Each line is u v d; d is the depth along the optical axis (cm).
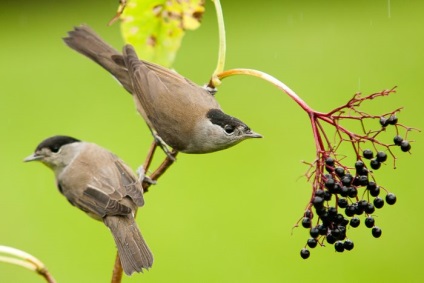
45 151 849
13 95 1706
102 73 1756
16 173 1527
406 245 1383
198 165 1492
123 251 769
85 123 1609
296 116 1611
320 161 629
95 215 820
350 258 1366
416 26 1895
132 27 795
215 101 852
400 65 1745
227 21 1970
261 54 1836
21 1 1981
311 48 1842
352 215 629
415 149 1553
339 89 1680
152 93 821
